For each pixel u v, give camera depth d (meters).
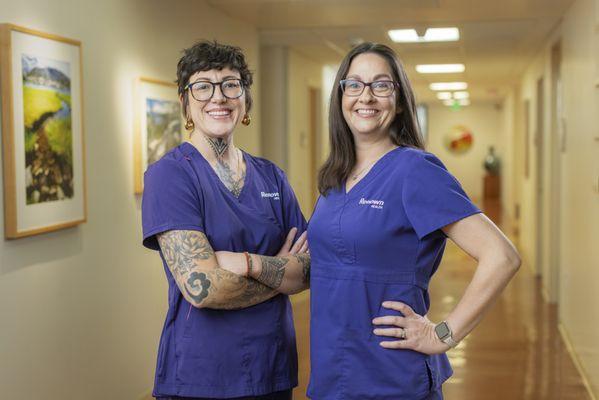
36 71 2.89
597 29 3.77
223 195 2.12
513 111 13.05
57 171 3.05
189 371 2.08
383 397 1.92
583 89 4.47
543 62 7.34
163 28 4.26
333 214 1.99
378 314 1.93
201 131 2.14
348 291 1.95
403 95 2.03
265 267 2.04
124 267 3.74
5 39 2.70
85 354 3.35
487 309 1.85
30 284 2.92
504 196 16.84
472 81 11.55
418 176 1.89
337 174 2.03
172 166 2.06
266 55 7.23
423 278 1.96
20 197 2.79
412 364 1.91
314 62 8.49
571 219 5.12
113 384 3.63
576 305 4.81
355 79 1.99
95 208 3.44
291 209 2.31
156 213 2.04
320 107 8.92
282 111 7.27
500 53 7.84
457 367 4.57
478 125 20.23
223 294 1.97
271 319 2.14
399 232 1.92
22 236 2.79
